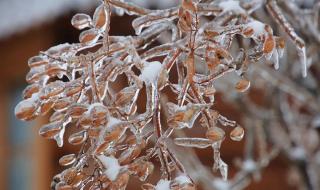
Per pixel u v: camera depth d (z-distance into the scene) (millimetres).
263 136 1507
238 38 1296
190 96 753
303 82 1357
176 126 708
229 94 1400
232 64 748
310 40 1035
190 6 737
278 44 767
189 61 739
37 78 767
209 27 745
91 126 711
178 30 808
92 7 2109
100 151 708
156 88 731
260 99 1894
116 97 731
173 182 716
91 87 748
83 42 766
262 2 843
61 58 762
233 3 807
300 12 1017
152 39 801
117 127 702
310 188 1473
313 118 1531
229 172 2262
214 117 741
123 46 757
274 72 1280
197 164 1407
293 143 1561
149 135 744
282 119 1452
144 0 1848
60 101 742
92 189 726
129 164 720
